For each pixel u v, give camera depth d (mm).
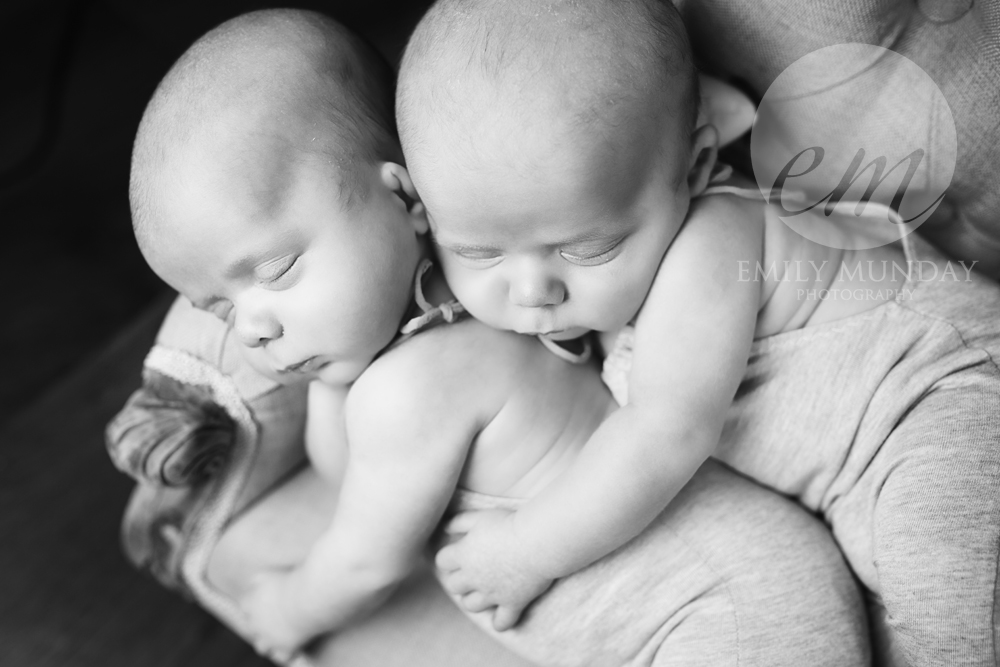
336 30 854
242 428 1015
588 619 865
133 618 1335
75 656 1301
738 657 793
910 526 764
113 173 2047
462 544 865
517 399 850
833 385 865
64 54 2209
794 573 832
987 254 945
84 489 1453
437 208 731
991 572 730
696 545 852
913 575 750
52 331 1809
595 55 684
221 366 974
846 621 821
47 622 1326
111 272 1901
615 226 715
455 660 971
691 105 751
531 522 814
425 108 713
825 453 875
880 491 833
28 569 1374
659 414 777
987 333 850
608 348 913
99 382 1561
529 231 712
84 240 1946
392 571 887
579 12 695
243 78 771
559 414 874
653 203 729
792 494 922
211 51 798
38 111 2141
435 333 836
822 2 796
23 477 1471
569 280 750
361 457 841
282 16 842
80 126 2123
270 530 1068
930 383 832
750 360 874
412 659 980
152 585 1361
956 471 765
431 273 856
